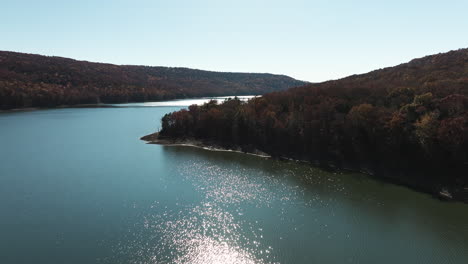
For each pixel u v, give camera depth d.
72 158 101.19
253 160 101.88
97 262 44.34
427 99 81.06
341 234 52.50
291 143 107.44
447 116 76.25
